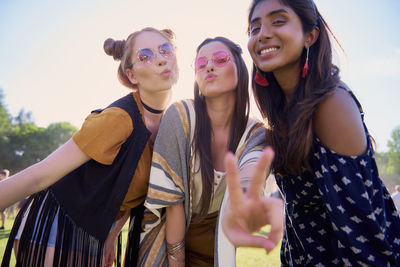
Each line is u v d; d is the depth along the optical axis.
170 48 2.19
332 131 1.47
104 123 1.86
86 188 1.92
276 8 1.59
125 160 1.95
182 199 1.97
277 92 1.84
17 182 1.67
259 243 0.92
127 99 2.10
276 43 1.59
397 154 53.81
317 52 1.64
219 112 2.06
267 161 0.92
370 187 1.46
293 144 1.54
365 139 1.47
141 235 2.10
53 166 1.75
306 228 1.72
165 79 2.14
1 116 61.81
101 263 1.86
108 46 2.30
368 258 1.43
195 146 1.97
